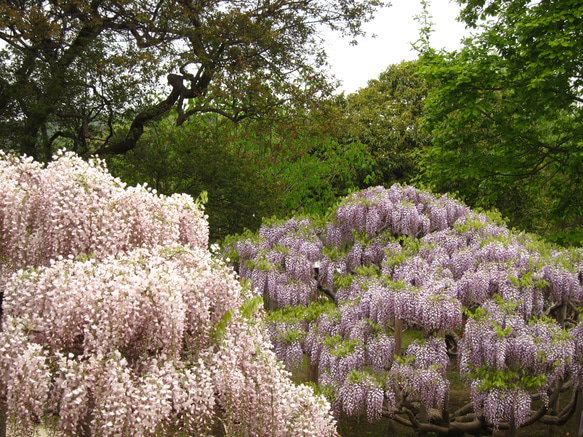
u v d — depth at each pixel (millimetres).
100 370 3473
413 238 8078
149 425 3434
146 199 4812
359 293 6875
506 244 7145
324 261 8016
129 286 3660
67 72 11008
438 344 6293
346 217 8141
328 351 6516
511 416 6043
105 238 4434
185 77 13320
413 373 6160
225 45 12984
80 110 11891
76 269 3793
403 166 20594
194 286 4078
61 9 11531
